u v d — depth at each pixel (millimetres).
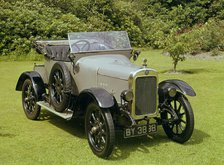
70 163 4812
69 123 6613
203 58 14977
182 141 5500
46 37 15570
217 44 16016
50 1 18484
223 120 6723
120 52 6289
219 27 17469
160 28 21234
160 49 18844
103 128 4988
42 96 6637
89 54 6051
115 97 5312
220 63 13789
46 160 4906
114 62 5664
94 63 5723
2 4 16359
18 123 6574
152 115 5285
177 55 11484
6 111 7359
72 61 5984
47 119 6852
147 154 5125
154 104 5293
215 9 23062
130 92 4992
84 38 6113
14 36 15133
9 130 6168
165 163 4824
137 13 21906
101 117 5020
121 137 5801
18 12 15906
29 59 14492
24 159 4938
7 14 15594
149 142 5594
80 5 19047
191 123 5344
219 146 5449
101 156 4977
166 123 5523
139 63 13742
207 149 5324
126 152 5191
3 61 14164
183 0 24719
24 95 7023
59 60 6418
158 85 5691
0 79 10695
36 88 6617
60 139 5734
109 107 4828
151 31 21000
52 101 6137
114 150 5262
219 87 9508
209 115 7039
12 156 5043
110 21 19031
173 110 5551
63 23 16500
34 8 17297
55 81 6148
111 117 4879
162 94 5562
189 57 15234
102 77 5492
